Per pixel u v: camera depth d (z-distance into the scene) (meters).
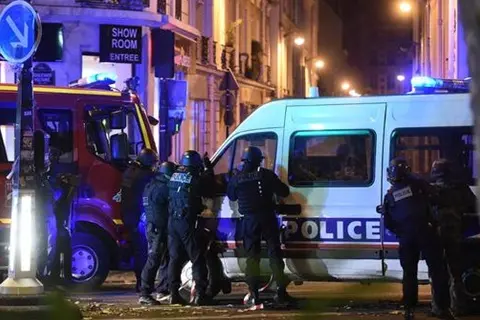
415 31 99.00
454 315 17.17
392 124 18.25
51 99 22.44
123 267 23.09
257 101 78.44
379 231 18.16
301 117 19.02
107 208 22.61
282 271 18.30
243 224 18.41
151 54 42.25
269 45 85.94
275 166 19.09
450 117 17.89
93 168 22.59
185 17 51.78
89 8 39.59
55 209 21.03
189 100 53.19
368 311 17.47
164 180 19.16
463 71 30.86
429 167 18.00
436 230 16.42
